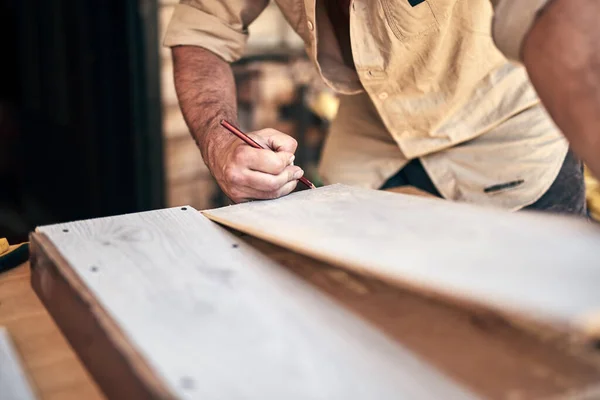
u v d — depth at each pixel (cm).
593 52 82
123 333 71
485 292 63
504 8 92
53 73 353
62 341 86
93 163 326
